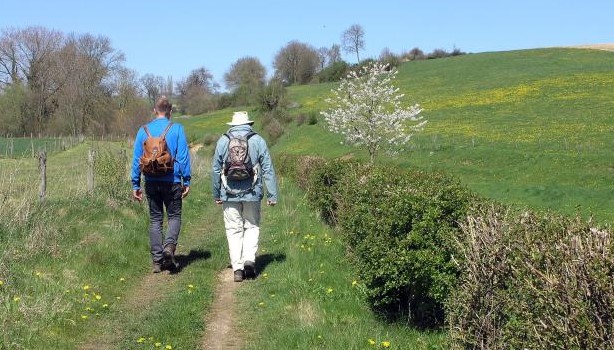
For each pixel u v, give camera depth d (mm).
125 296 7312
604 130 36719
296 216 13281
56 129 66938
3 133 64562
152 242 8469
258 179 8211
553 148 32375
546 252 3816
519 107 50031
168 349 5562
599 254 3447
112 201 12109
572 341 3324
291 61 108188
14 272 7059
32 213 9523
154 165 8148
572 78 59344
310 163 17375
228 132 8242
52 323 5973
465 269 5449
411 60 100750
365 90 28844
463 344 5012
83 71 69688
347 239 7680
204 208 15164
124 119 68688
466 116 49062
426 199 6250
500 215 5242
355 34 108000
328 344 5773
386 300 6547
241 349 5766
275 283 7801
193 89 106562
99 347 5703
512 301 4227
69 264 7941
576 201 20859
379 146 29641
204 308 6918
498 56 87250
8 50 68312
